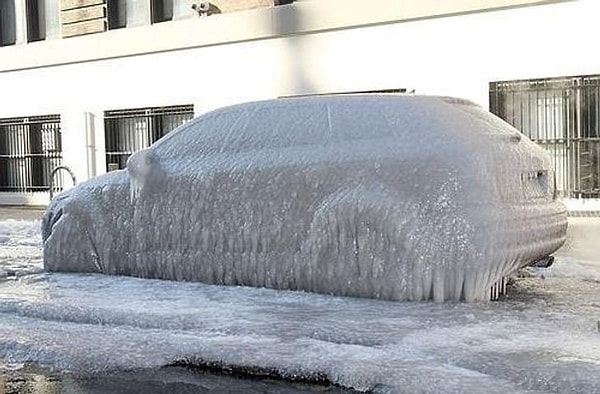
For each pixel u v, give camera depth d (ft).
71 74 64.23
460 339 16.51
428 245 19.24
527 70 43.78
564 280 24.43
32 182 68.13
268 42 53.01
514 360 14.93
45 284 24.12
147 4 60.90
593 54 41.86
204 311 19.61
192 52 56.80
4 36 71.46
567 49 42.57
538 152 21.89
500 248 18.99
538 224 20.36
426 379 14.02
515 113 44.68
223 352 16.14
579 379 13.71
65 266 26.32
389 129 20.77
